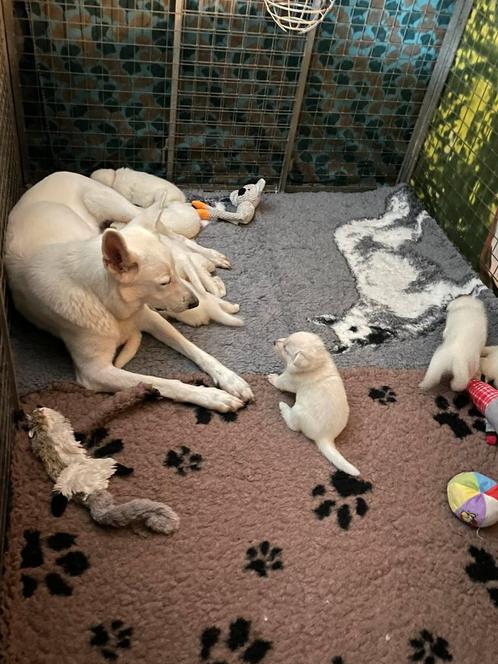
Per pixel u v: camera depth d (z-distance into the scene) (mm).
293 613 1761
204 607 1743
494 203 3029
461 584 1901
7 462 1953
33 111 3027
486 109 3023
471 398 2457
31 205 2482
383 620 1782
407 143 3625
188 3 2820
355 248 3217
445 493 2139
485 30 2971
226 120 3270
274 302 2814
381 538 1976
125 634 1662
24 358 2369
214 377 2355
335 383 2146
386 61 3252
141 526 1890
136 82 3037
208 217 3225
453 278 3121
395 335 2766
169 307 2225
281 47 3053
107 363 2277
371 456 2217
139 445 2121
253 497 2025
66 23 2779
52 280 2182
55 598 1708
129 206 2760
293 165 3572
